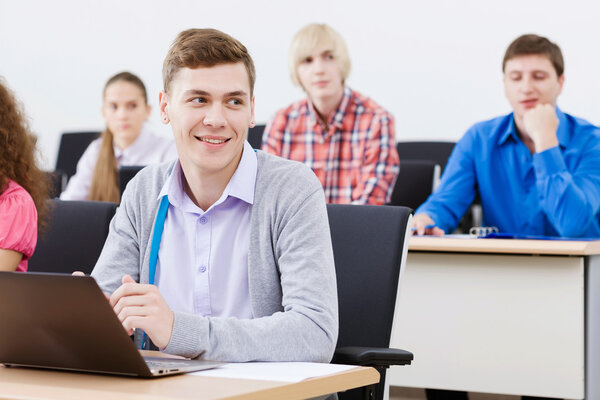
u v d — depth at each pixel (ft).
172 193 6.29
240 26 20.40
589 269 9.80
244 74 5.90
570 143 13.00
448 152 14.83
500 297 10.12
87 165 16.60
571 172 12.81
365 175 14.26
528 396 10.44
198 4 20.65
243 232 6.21
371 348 6.12
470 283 10.27
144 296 4.91
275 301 6.06
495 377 10.14
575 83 18.07
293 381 4.34
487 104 18.92
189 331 4.96
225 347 5.02
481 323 10.21
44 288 4.29
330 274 5.78
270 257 6.06
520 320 10.03
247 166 6.21
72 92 21.36
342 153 14.57
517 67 12.86
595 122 17.93
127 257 6.53
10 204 7.39
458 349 10.32
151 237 6.41
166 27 20.86
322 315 5.50
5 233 7.30
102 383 4.33
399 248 6.73
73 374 4.64
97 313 4.24
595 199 12.42
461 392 11.96
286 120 14.94
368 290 6.71
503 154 13.01
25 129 7.71
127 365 4.42
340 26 19.77
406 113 19.45
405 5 19.34
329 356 5.49
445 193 13.01
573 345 9.78
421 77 19.30
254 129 15.76
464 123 19.08
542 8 18.34
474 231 11.95
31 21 21.48
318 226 5.94
